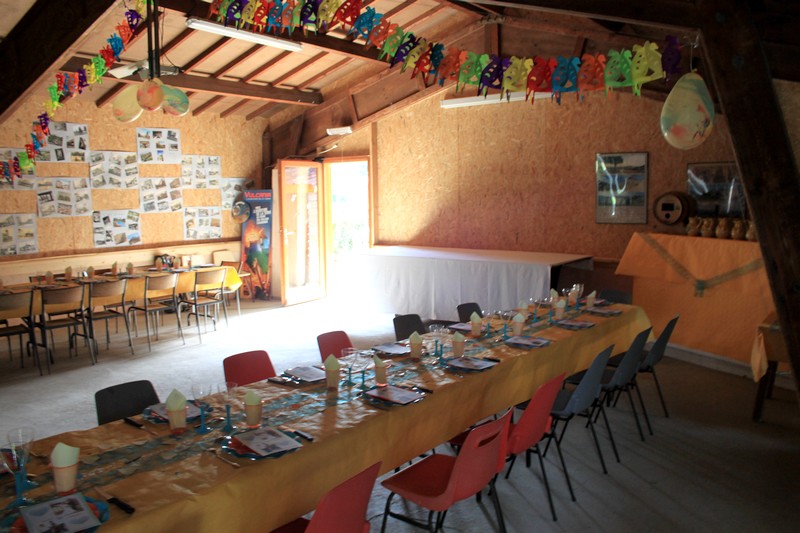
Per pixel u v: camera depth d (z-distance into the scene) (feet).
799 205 8.03
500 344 12.28
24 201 23.80
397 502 10.86
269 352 20.52
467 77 13.07
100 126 25.76
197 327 22.97
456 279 23.45
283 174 28.81
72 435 7.80
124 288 20.49
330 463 7.52
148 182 27.50
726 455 12.64
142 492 6.26
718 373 18.08
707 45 8.34
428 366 10.73
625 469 12.03
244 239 30.53
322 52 25.22
